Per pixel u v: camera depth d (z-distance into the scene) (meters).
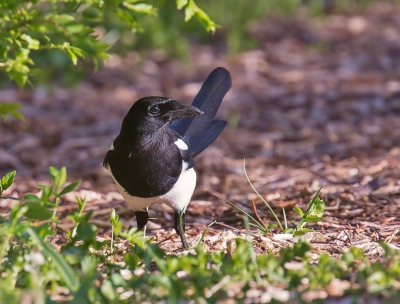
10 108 8.55
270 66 23.39
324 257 6.64
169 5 25.98
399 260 6.51
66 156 16.33
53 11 8.43
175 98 20.48
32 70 8.55
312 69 22.56
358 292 5.93
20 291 6.00
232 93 20.69
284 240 8.41
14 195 12.78
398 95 18.83
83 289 5.70
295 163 14.60
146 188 8.94
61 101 20.36
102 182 14.46
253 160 15.12
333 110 18.25
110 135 17.75
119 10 8.68
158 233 10.12
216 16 26.64
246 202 11.43
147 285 6.23
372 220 9.88
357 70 21.91
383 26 28.11
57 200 7.14
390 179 11.97
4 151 16.67
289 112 18.53
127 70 22.92
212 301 5.87
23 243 7.41
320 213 8.75
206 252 7.73
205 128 10.97
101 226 10.67
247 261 6.61
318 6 29.52
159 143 8.74
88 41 8.43
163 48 24.48
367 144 15.38
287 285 6.26
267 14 29.11
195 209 11.23
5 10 7.94
